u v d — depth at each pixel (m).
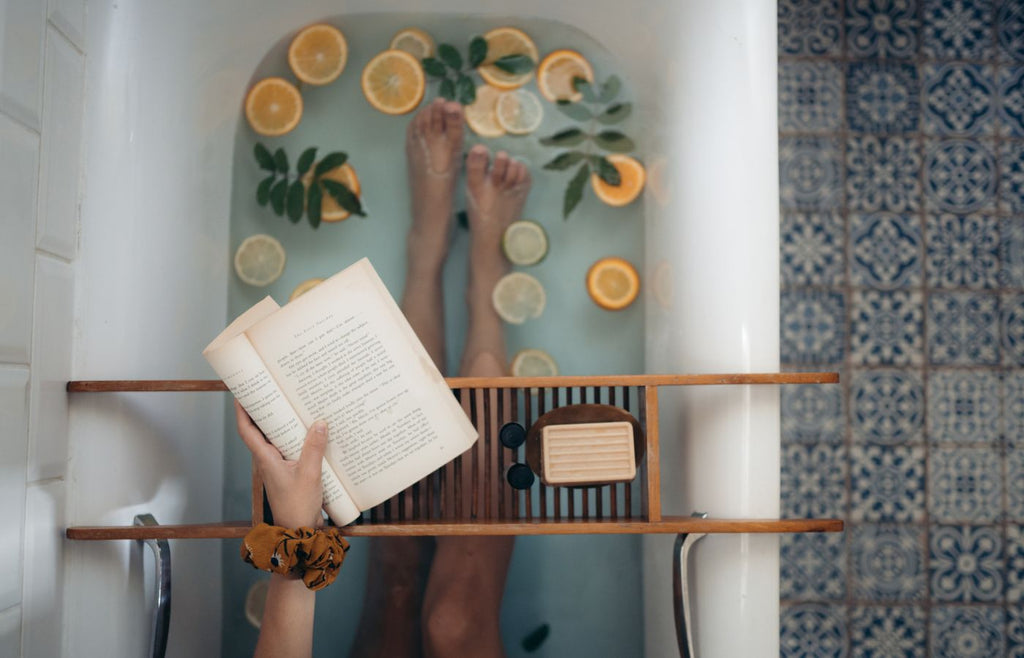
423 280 1.00
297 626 0.79
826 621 1.57
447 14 1.01
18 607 0.78
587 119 1.00
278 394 0.77
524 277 1.00
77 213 0.90
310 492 0.77
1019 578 1.57
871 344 1.59
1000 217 1.62
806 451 1.58
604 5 0.99
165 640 0.86
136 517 0.88
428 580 0.96
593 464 0.83
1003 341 1.60
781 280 1.59
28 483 0.80
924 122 1.62
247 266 0.98
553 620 0.96
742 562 0.90
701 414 0.93
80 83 0.91
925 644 1.56
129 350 0.91
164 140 0.94
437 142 1.01
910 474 1.58
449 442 0.79
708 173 0.94
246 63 0.98
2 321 0.76
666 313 0.96
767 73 0.94
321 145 1.00
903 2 1.62
